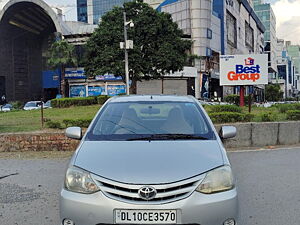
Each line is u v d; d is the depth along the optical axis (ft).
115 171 11.43
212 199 11.11
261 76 79.10
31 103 122.83
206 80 196.65
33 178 24.00
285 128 39.17
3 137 35.40
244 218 16.10
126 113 16.01
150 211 10.75
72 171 11.89
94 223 10.98
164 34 120.88
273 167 27.07
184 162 11.84
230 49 247.70
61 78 186.39
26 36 223.30
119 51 115.65
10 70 212.64
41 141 35.40
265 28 424.46
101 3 352.28
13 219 16.14
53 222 15.75
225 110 56.95
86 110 87.30
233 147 37.35
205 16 197.36
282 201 18.53
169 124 15.19
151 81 179.42
